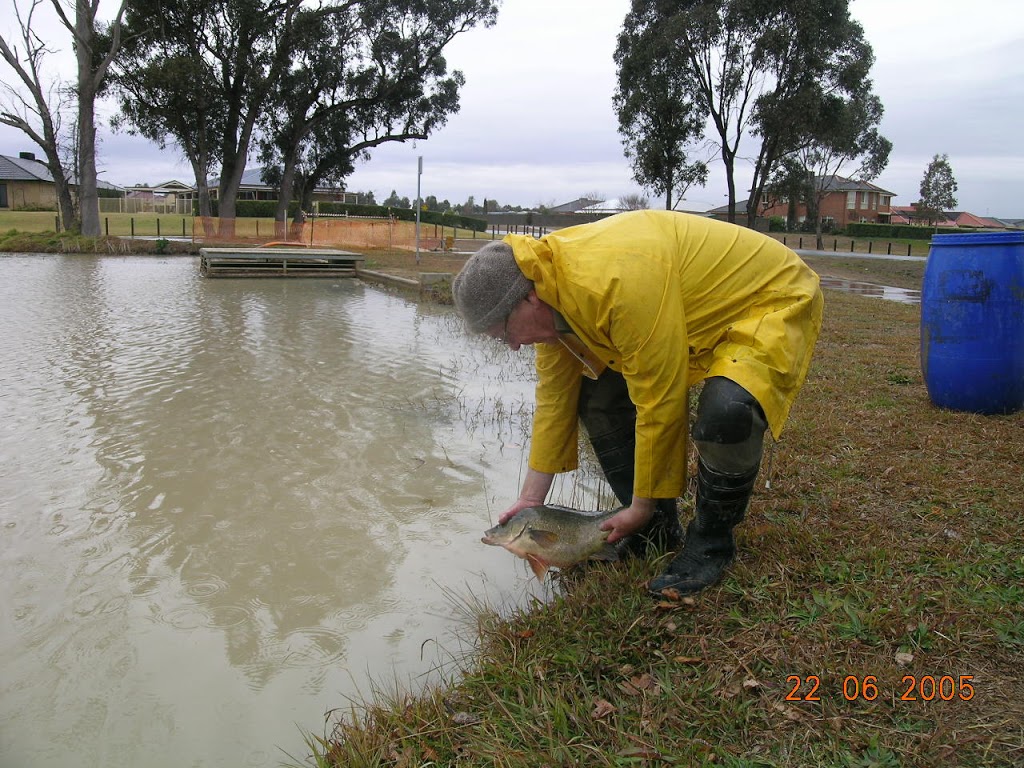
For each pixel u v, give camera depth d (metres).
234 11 33.75
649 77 29.80
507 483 4.59
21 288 16.23
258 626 3.06
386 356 8.73
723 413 2.41
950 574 2.78
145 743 2.43
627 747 2.02
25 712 2.57
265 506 4.24
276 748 2.40
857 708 2.12
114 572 3.49
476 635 2.94
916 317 11.56
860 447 4.39
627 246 2.37
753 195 32.12
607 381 2.98
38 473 4.74
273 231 38.72
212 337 9.98
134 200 66.69
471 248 35.72
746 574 2.82
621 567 3.04
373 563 3.56
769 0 27.59
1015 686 2.16
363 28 37.38
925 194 69.19
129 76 33.75
